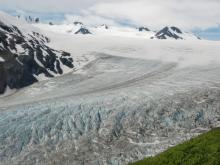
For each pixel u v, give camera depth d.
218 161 15.48
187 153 16.77
